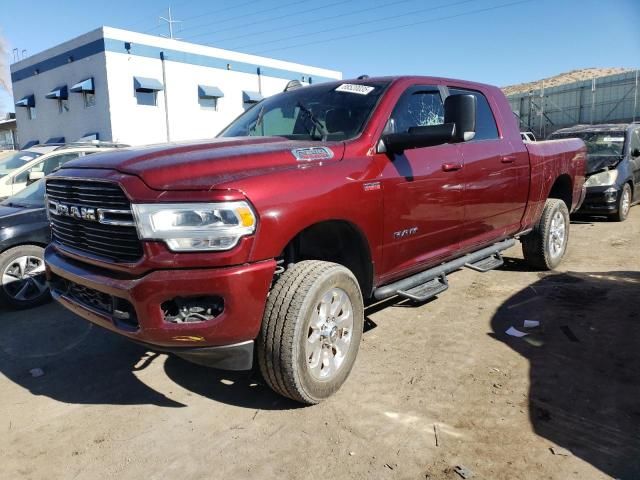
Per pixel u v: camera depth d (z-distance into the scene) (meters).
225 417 3.26
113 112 21.91
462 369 3.78
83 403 3.47
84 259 3.21
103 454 2.89
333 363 3.41
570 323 4.59
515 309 5.00
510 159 5.06
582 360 3.87
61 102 24.73
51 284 3.72
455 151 4.42
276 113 4.42
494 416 3.15
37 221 5.57
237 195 2.81
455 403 3.31
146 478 2.68
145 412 3.34
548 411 3.19
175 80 23.97
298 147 3.40
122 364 4.09
